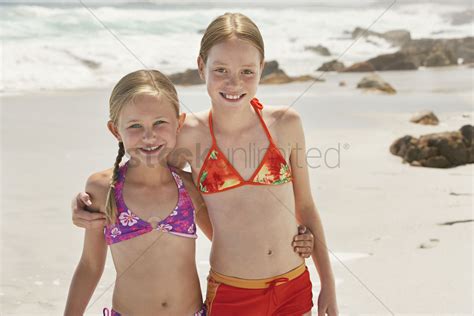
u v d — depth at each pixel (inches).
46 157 272.5
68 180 248.1
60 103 367.9
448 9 489.1
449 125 309.3
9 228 202.4
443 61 444.5
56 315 147.6
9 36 468.1
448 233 192.5
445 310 146.5
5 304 151.3
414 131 301.9
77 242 194.5
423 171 254.5
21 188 238.7
